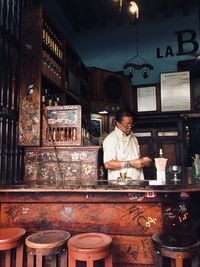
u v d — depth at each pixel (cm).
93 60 728
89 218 254
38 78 342
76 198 256
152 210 246
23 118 342
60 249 204
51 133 339
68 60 471
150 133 600
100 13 666
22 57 351
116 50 719
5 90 342
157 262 204
